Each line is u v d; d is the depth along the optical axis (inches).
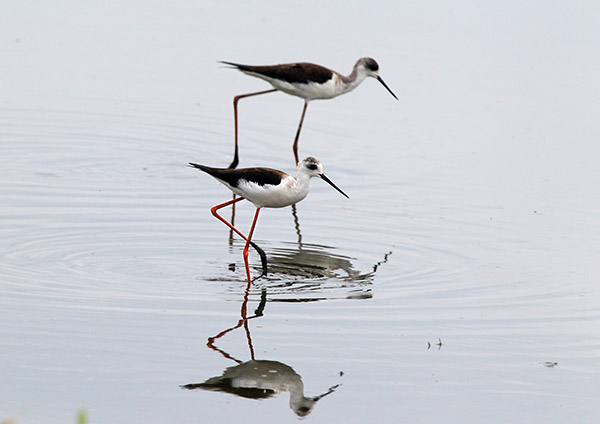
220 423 344.8
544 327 435.2
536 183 654.5
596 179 661.3
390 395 371.6
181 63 896.3
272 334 416.5
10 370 373.1
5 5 1031.0
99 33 959.6
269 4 1055.0
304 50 898.1
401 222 580.7
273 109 824.9
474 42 949.8
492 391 377.4
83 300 440.8
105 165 671.8
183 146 726.5
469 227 573.0
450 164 694.5
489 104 811.4
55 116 768.9
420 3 1066.7
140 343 401.7
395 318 438.6
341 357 399.5
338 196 631.8
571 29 994.7
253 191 491.2
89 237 526.9
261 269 498.0
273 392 368.8
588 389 380.8
